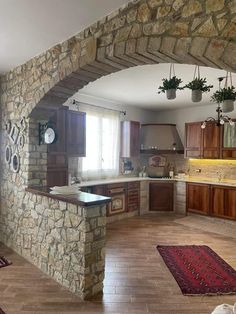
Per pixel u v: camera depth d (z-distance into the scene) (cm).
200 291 274
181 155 677
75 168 520
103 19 239
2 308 239
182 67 360
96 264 267
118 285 285
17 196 374
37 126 359
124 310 239
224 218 538
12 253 371
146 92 511
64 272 280
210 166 623
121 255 369
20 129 369
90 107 550
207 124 580
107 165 594
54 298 257
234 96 327
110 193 534
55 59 299
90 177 554
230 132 546
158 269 326
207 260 354
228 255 374
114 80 429
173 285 287
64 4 218
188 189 602
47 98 325
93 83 448
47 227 308
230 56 161
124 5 220
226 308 129
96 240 266
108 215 533
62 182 423
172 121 696
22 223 360
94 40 247
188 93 503
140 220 562
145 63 239
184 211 611
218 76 397
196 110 645
